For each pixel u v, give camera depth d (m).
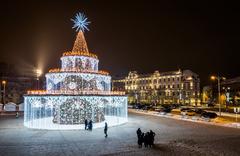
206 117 54.94
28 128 41.53
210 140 31.88
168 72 135.00
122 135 35.47
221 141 31.23
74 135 35.47
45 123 45.50
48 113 59.50
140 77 145.88
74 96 41.47
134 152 25.91
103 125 44.25
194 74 129.50
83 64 47.22
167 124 47.34
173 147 28.08
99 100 44.19
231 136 34.53
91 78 45.06
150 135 28.17
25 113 45.47
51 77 44.66
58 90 43.00
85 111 44.44
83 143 30.25
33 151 26.36
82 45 49.00
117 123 47.53
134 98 146.75
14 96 121.69
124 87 155.00
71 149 27.23
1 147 28.17
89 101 44.12
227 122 48.56
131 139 32.66
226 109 80.50
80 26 49.53
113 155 24.77
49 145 29.16
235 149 27.09
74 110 43.88
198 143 30.12
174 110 79.69
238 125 44.06
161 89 133.62
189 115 60.81
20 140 32.00
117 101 47.16
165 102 131.00
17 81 125.38
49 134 36.28
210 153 25.45
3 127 42.88
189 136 34.66
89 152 25.91
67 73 43.94
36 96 42.03
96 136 34.72
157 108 79.12
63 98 41.53
